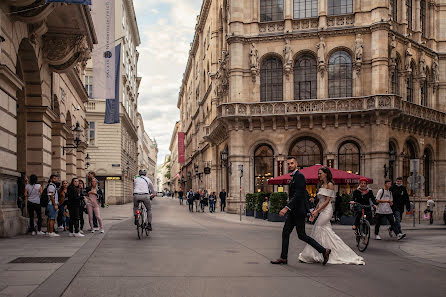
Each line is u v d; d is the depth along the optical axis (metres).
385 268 8.70
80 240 12.46
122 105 47.69
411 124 31.62
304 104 30.06
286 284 6.92
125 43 54.03
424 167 34.16
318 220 9.34
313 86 30.78
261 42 31.34
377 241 14.48
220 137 38.41
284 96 30.75
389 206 14.93
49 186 13.62
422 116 32.72
